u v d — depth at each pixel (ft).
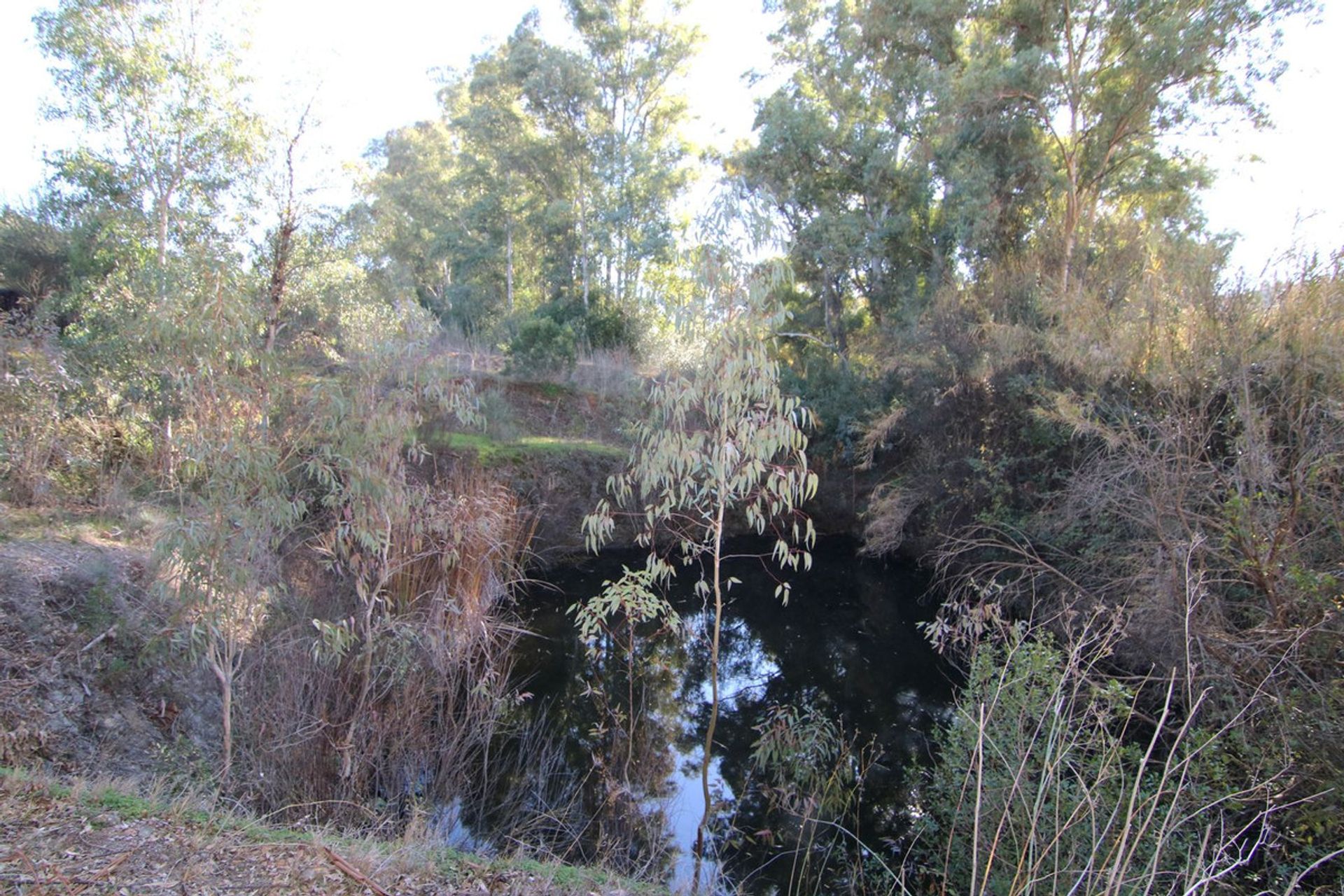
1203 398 22.97
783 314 16.57
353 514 19.47
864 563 43.19
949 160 46.96
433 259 98.43
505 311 87.56
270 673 18.98
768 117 57.26
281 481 17.24
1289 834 13.26
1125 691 15.30
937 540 37.29
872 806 19.89
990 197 44.60
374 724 18.28
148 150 33.22
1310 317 21.16
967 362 35.76
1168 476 20.99
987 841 14.15
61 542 21.22
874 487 44.39
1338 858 12.75
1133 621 20.99
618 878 14.39
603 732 23.21
